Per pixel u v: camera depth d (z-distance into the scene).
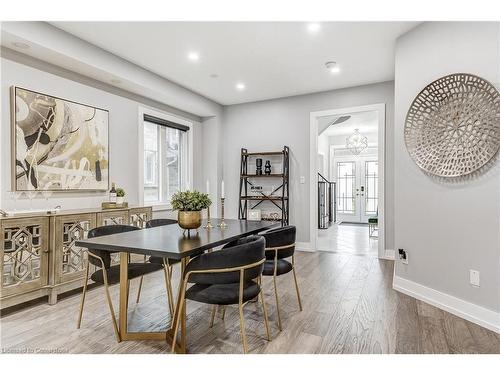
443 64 2.68
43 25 2.86
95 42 3.29
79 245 2.00
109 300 2.17
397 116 3.18
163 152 5.08
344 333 2.23
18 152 2.94
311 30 3.06
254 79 4.46
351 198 9.43
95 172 3.72
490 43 2.33
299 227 5.23
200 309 2.71
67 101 3.39
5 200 2.89
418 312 2.60
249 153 5.58
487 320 2.31
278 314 2.31
